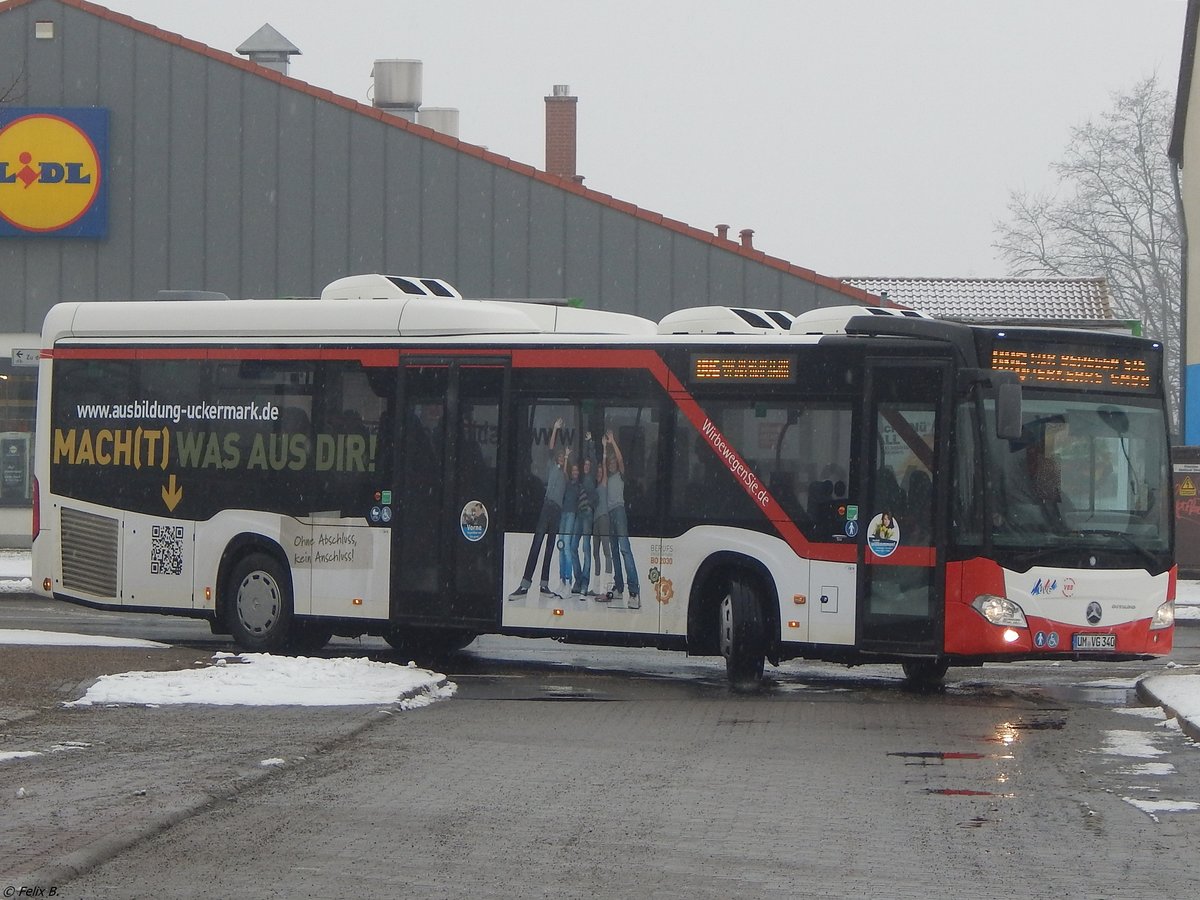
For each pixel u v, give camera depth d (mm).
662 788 11414
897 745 13570
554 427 18234
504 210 35969
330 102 36219
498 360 18531
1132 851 9531
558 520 18125
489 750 12969
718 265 35531
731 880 8711
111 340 20531
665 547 17609
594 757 12727
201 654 17938
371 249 36156
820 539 16938
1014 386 15734
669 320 19000
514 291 35969
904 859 9266
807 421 17094
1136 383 16906
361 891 8336
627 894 8367
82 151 36406
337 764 12148
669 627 17562
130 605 20297
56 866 8508
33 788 10750
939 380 16578
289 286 36312
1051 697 17188
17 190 36438
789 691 17484
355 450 19188
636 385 17875
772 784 11633
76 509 20625
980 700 16828
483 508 18484
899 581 16578
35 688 15352
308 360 19484
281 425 19594
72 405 20719
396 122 36094
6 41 36656
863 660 17062
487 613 18422
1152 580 16578
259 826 9898
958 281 55000
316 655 20406
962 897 8406
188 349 20125
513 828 9977
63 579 20719
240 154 36406
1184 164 43938
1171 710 15281
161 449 20203
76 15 36531
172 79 36469
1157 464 16812
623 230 35750
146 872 8672
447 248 36062
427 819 10203
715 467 17453
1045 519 16344
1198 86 42656
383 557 18969
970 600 16250
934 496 16484
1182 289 43688
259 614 19609
